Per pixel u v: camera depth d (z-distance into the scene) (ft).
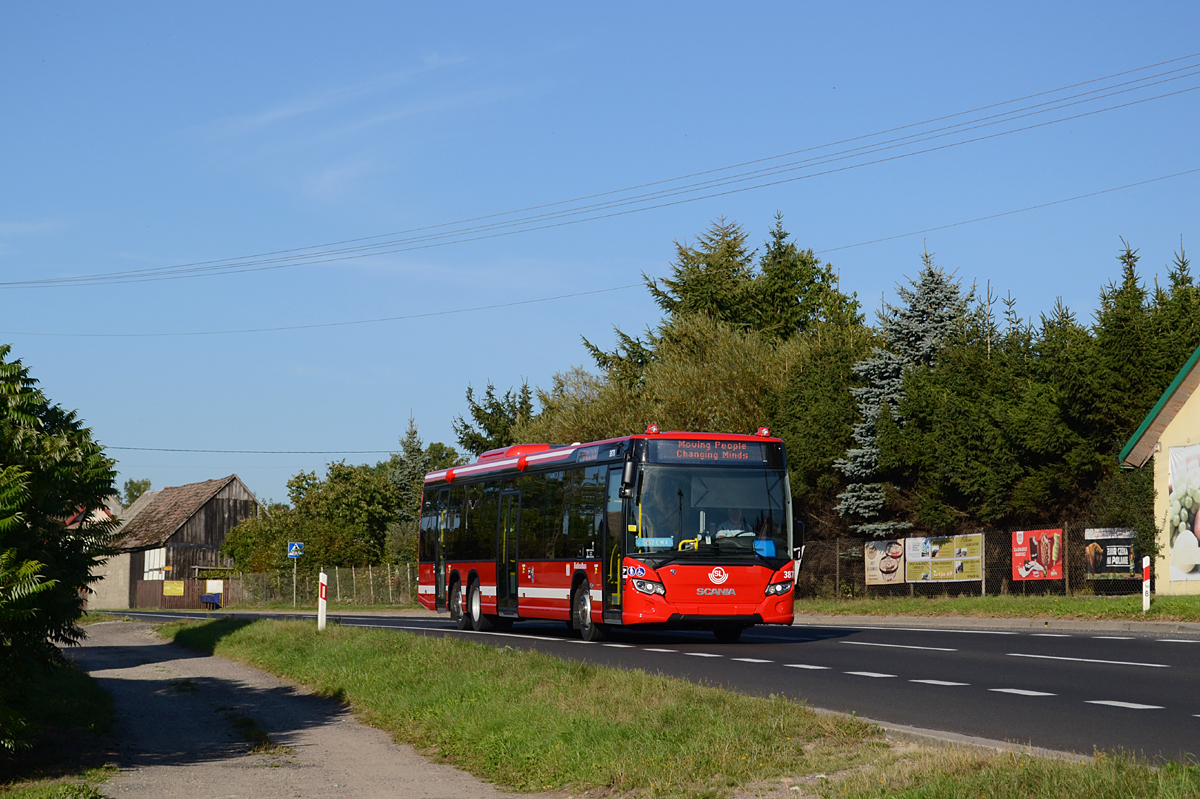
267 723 43.19
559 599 75.20
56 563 34.27
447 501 95.76
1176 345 95.50
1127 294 100.53
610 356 199.11
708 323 164.96
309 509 227.40
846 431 123.54
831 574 121.70
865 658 56.24
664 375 148.05
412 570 181.16
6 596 30.32
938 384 116.47
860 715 36.70
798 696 41.57
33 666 33.27
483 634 81.97
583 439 152.66
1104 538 94.22
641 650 63.72
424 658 52.47
